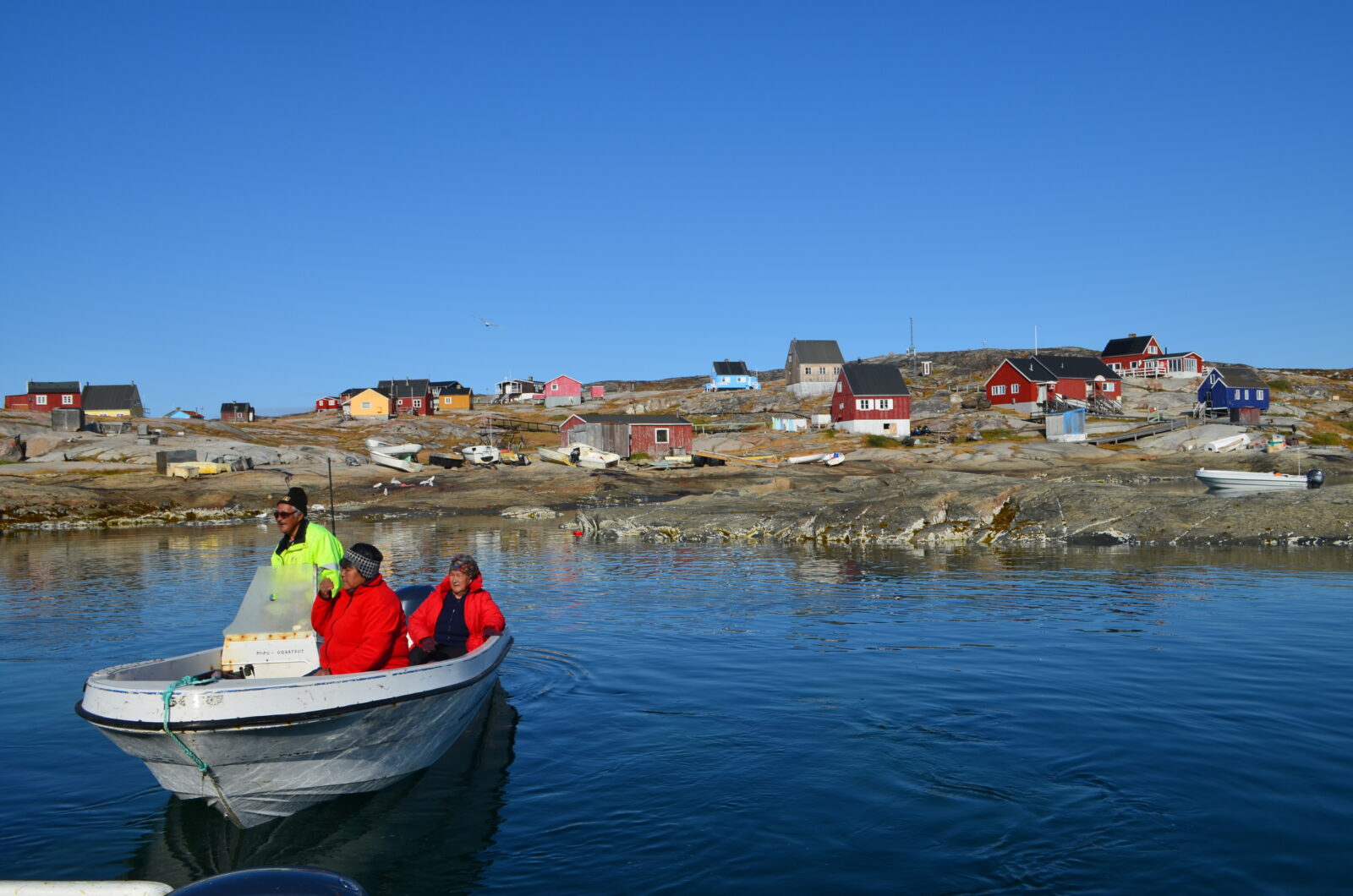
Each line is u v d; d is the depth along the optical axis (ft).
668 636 43.75
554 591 59.52
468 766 26.40
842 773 24.79
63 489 133.28
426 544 93.71
